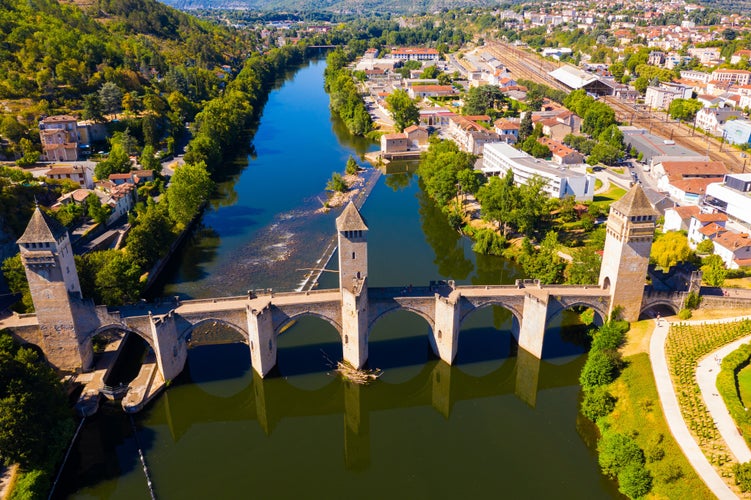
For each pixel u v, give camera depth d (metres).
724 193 189.50
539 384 133.12
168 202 198.88
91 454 108.06
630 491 94.25
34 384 101.75
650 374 114.25
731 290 141.38
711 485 88.75
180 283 166.75
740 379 111.56
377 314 128.75
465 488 102.50
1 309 133.50
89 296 133.38
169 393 122.56
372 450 113.31
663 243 158.62
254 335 121.62
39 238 110.06
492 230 192.75
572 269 152.38
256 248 190.25
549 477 104.25
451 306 124.69
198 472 107.19
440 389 131.62
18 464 97.31
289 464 110.31
